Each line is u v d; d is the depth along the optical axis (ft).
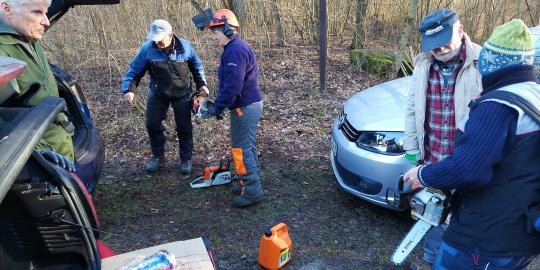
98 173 12.10
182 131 15.14
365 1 27.94
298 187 14.58
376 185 11.80
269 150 17.25
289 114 20.76
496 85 6.20
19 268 5.97
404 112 12.21
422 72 9.35
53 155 6.66
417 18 25.59
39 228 5.92
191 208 13.55
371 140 11.98
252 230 12.42
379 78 25.57
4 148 4.99
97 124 19.74
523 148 5.97
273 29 30.89
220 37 11.87
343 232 12.27
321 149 17.25
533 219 6.07
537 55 13.84
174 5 25.31
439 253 7.27
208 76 23.45
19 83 8.33
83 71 24.48
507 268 6.41
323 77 23.29
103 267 7.03
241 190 13.44
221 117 13.08
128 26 24.90
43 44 23.80
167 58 14.23
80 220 6.07
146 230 12.49
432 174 6.40
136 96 20.56
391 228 12.40
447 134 9.21
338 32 33.19
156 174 15.66
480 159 5.93
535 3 25.64
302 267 10.94
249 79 12.19
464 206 6.66
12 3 8.66
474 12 25.50
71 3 11.97
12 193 5.63
